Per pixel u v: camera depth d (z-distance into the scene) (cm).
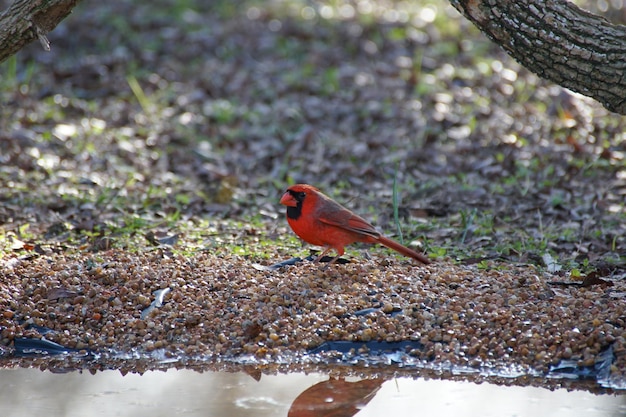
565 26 914
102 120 1766
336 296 945
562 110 1702
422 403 790
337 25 2322
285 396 811
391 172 1534
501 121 1695
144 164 1565
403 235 1220
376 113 1809
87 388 834
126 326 922
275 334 900
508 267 1057
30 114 1736
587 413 760
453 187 1435
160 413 772
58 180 1442
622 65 916
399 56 2120
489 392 811
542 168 1479
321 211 968
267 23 2370
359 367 868
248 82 2016
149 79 2002
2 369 883
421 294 941
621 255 1118
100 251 1111
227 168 1588
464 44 2142
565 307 904
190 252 1105
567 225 1247
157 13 2389
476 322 895
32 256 1082
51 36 2181
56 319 933
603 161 1476
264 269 1017
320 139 1700
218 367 880
